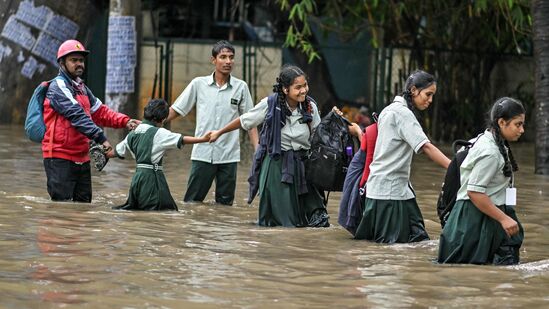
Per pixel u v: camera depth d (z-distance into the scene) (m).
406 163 13.48
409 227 13.48
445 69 32.66
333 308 9.50
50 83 15.94
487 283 10.78
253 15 38.91
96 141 15.79
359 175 13.91
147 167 15.68
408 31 33.12
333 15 33.75
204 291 9.98
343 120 14.59
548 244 13.66
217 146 16.91
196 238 13.09
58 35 30.45
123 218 14.57
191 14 39.03
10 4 30.38
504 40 33.75
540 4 22.98
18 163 21.17
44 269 10.68
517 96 34.09
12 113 30.42
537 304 9.86
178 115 17.20
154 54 35.06
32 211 14.73
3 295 9.51
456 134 32.91
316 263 11.68
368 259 12.06
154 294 9.78
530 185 20.67
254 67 33.78
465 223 11.91
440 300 9.95
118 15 26.72
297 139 14.73
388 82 31.95
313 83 34.78
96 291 9.82
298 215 14.70
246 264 11.41
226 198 17.00
